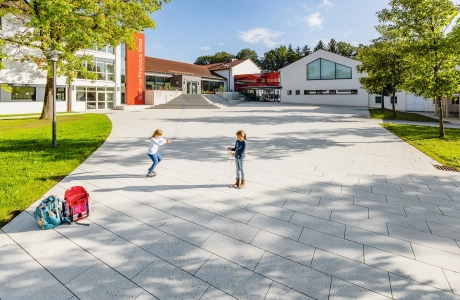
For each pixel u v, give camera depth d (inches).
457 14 442.6
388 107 1422.2
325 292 117.3
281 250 148.3
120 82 1312.7
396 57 806.5
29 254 144.5
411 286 120.9
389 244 154.2
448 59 451.2
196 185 246.8
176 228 171.6
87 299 113.5
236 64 2117.4
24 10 613.3
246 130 573.6
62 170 281.7
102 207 200.8
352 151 388.8
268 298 113.8
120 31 693.3
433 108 1259.8
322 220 182.1
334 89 1644.9
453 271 131.1
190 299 113.3
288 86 1813.5
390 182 257.9
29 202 204.7
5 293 116.6
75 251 147.6
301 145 427.8
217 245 153.0
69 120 727.7
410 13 466.9
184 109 1206.9
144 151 379.6
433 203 209.8
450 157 348.8
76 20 520.4
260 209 198.4
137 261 139.0
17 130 542.3
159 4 752.3
